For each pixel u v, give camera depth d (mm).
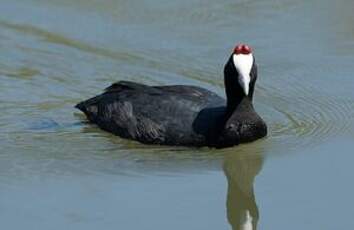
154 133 14289
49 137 14727
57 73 17156
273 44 18266
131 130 14477
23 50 18000
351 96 16219
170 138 14242
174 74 17125
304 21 19250
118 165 13781
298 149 14328
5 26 19000
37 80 16891
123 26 19078
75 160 13938
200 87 15648
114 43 18328
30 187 13156
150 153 14133
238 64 13930
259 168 13828
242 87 13914
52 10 19812
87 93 16469
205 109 14359
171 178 13422
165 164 13820
